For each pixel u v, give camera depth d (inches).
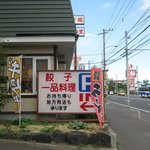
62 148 468.1
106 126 528.7
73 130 504.7
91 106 593.0
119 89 4594.0
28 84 640.4
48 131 496.1
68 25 625.6
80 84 595.2
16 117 621.9
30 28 621.6
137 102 2060.8
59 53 840.9
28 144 478.0
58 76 597.0
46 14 627.5
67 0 632.4
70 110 593.3
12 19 624.1
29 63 648.4
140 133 651.5
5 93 545.6
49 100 594.6
